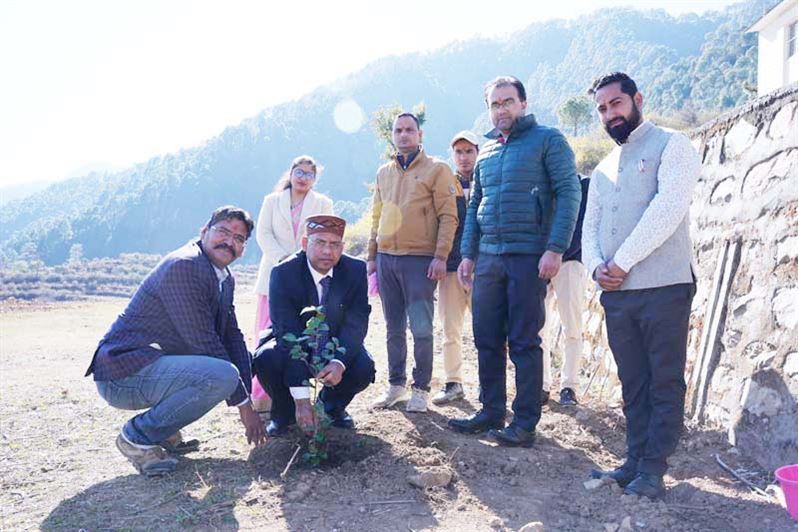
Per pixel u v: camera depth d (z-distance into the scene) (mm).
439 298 5430
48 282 111750
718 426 4234
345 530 3027
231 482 3635
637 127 3459
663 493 3328
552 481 3654
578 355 5309
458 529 3020
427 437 4227
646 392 3484
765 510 3078
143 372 3844
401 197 4953
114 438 4738
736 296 4324
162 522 3160
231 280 4148
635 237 3234
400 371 5078
